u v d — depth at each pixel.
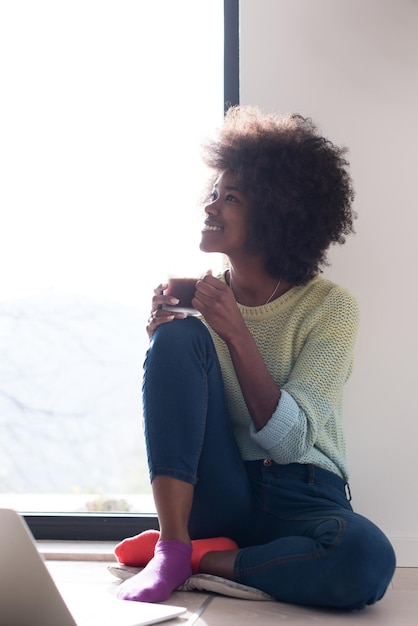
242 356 1.77
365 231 2.43
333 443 1.94
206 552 1.79
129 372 5.89
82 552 2.30
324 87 2.46
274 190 1.96
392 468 2.38
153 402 1.75
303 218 1.98
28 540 1.10
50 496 5.90
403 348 2.40
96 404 5.89
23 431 5.88
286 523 1.82
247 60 2.49
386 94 2.45
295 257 2.00
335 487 1.89
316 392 1.84
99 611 1.38
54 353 5.89
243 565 1.70
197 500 1.87
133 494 5.90
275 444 1.79
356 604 1.60
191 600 1.63
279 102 2.47
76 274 5.84
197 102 3.23
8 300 5.88
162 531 1.71
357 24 2.47
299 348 1.95
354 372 2.40
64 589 1.79
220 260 2.47
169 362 1.76
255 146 2.00
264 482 1.88
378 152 2.44
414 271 2.41
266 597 1.67
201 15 3.17
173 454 1.73
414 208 2.42
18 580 1.13
